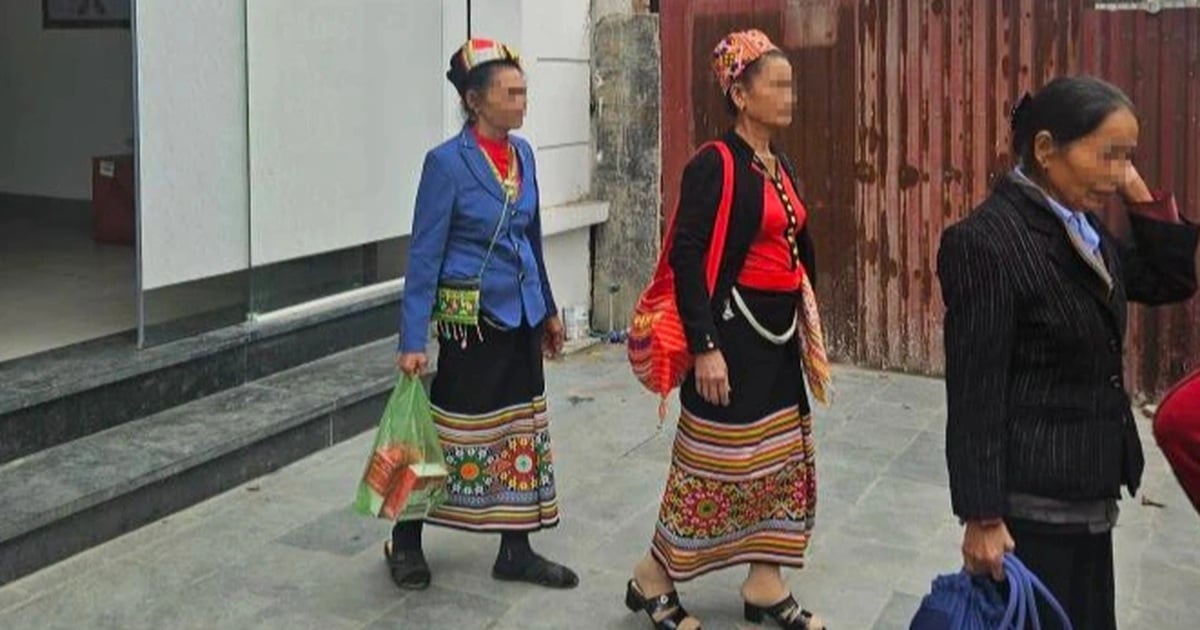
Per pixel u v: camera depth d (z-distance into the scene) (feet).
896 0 21.80
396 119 20.76
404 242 21.36
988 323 8.10
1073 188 8.05
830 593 13.50
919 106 21.88
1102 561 8.75
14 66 30.63
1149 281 8.91
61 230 27.61
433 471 12.62
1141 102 20.16
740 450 11.77
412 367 12.66
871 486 16.92
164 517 14.97
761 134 11.68
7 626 12.17
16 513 13.14
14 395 14.65
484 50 12.75
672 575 12.07
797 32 22.71
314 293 19.61
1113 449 8.41
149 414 16.47
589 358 23.86
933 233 22.08
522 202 12.96
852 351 23.17
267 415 16.66
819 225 23.06
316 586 13.33
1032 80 20.93
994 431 8.18
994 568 8.23
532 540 14.80
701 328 11.34
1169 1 19.74
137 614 12.53
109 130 29.91
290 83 18.66
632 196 25.00
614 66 24.80
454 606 12.96
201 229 17.47
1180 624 12.96
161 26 16.53
